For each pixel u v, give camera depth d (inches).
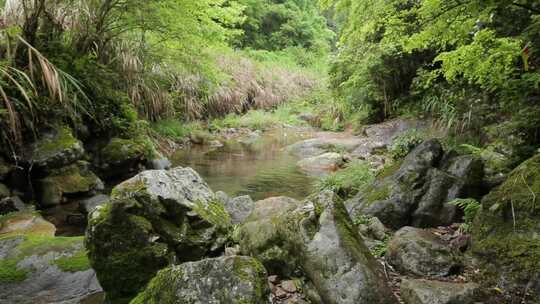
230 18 375.2
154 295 87.7
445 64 147.7
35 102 211.9
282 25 938.1
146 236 111.9
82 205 193.8
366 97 401.1
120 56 330.6
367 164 243.9
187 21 311.4
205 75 396.2
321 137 400.8
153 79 380.8
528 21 149.2
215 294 84.1
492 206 113.7
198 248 121.4
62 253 130.9
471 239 116.6
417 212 145.9
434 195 147.8
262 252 116.5
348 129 448.8
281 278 112.7
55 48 250.2
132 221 111.8
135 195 116.8
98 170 243.8
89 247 111.9
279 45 937.5
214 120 499.2
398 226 147.5
